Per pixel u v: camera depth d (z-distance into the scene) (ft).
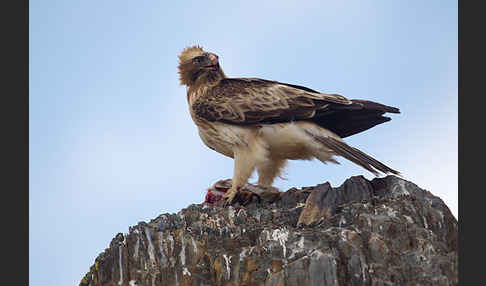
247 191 50.65
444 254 37.83
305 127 49.26
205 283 39.37
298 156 50.80
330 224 41.16
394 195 43.73
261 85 51.34
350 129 51.49
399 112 49.75
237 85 52.06
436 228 40.75
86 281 42.68
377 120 50.88
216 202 50.44
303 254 37.68
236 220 43.88
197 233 41.98
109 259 41.63
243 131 50.29
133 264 41.19
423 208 41.16
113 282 41.11
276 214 44.60
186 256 40.70
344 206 42.45
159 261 40.88
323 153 48.91
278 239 38.78
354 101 49.52
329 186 44.21
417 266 36.81
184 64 54.34
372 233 38.09
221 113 50.65
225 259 39.01
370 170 46.68
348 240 37.50
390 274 36.40
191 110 52.90
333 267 36.22
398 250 38.14
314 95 49.60
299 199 47.98
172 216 44.68
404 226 38.78
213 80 53.36
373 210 40.96
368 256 37.24
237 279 38.40
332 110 49.21
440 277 35.99
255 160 50.03
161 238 41.45
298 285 36.42
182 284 39.83
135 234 41.78
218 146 52.29
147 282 40.37
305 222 42.22
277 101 49.67
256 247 38.75
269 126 49.93
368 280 36.27
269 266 37.73
